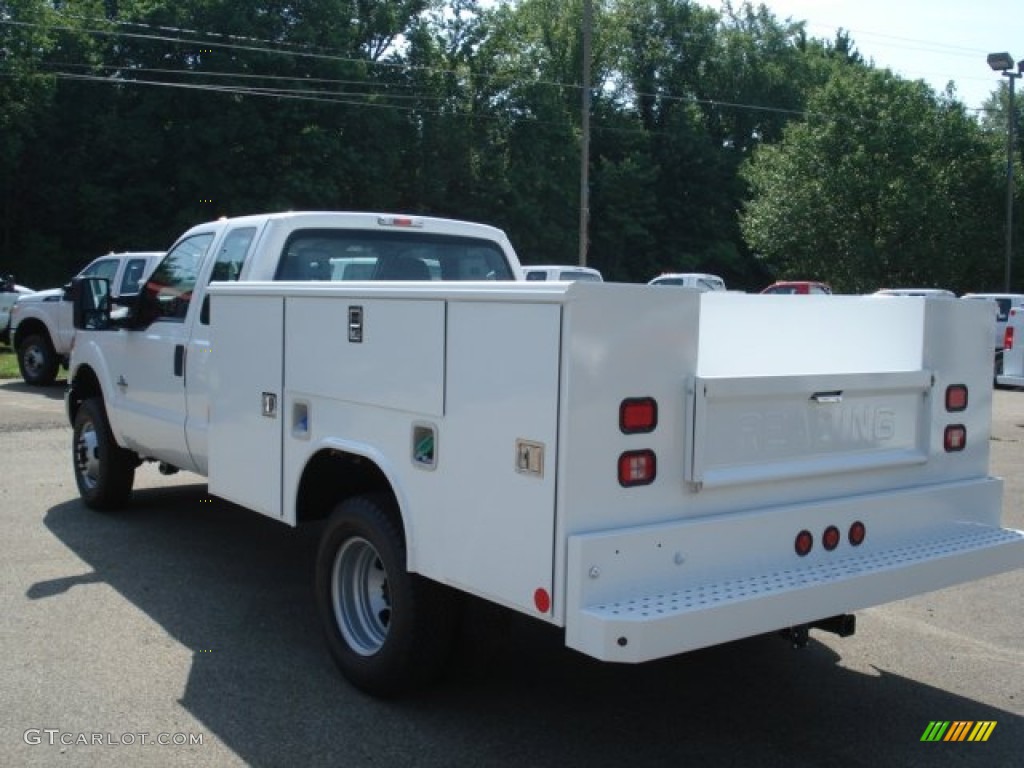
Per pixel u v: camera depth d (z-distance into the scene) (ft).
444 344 12.98
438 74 156.15
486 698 15.35
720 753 13.74
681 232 202.39
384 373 14.11
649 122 212.43
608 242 186.09
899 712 15.26
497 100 164.35
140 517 25.93
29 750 13.26
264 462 17.20
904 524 14.44
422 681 14.75
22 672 15.83
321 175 136.77
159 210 132.46
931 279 150.41
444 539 13.11
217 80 129.18
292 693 15.28
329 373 15.35
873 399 14.24
